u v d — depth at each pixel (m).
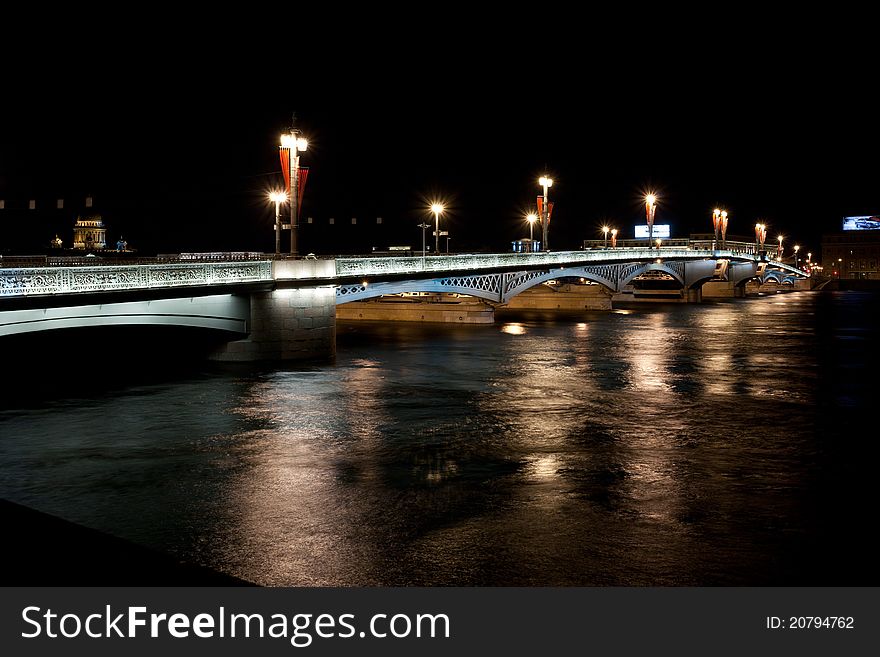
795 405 35.00
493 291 83.69
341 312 96.81
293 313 48.03
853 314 106.31
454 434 28.81
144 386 39.19
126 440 27.58
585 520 18.80
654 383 41.72
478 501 20.41
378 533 17.92
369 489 21.55
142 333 48.12
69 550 16.47
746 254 161.75
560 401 35.97
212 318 44.62
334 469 23.75
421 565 15.96
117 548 16.75
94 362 47.12
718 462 24.62
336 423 30.66
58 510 19.80
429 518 19.02
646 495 20.95
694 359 53.16
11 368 44.56
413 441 27.61
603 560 16.22
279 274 47.12
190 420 31.05
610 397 37.09
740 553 16.62
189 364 46.84
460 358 52.78
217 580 15.09
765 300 154.75
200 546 17.12
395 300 97.88
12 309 31.44
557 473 23.27
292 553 16.67
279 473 23.30
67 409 33.12
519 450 26.28
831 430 29.58
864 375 45.00
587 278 102.69
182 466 24.09
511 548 16.92
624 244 199.00
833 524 18.53
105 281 35.69
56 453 25.72
